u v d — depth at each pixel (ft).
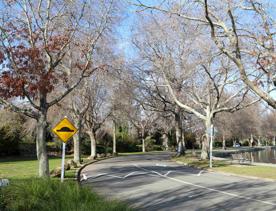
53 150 195.00
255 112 264.11
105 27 70.54
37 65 58.59
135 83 144.05
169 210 40.22
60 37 61.93
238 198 48.52
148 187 60.75
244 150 274.57
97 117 160.56
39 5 64.08
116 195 51.26
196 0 35.32
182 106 131.54
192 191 55.77
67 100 109.29
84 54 69.10
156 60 131.75
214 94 135.23
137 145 271.69
